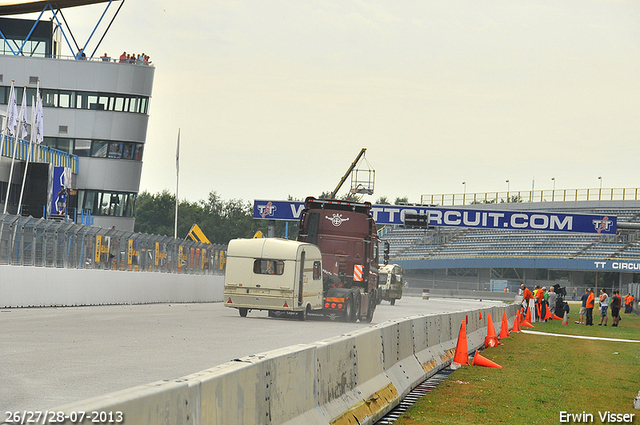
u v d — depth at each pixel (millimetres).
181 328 51031
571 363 44562
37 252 67062
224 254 117375
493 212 146875
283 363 16734
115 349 36281
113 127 175750
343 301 70438
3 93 172000
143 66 177125
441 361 39562
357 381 23422
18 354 32906
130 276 82750
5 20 181375
